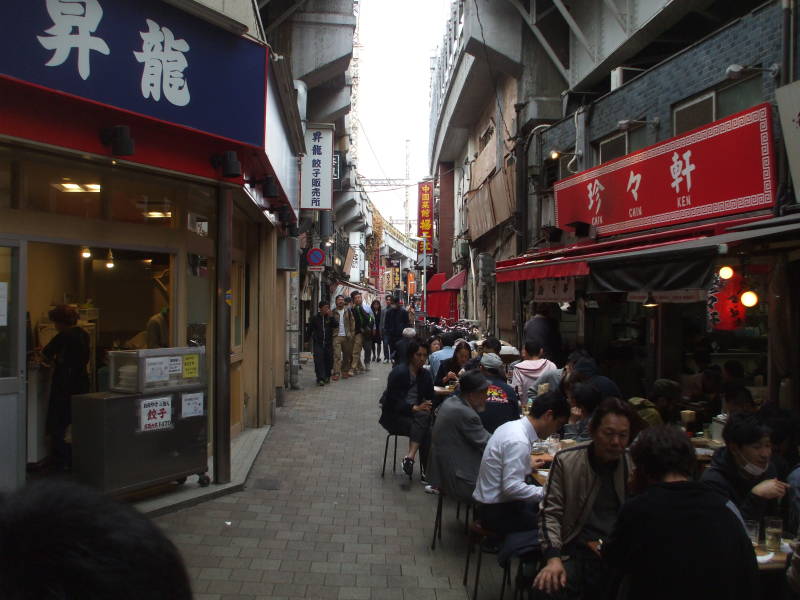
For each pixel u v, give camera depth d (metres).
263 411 10.17
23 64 4.70
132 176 6.29
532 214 14.60
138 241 6.50
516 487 4.18
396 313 17.94
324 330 15.25
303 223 16.97
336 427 10.34
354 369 17.22
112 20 5.28
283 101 9.24
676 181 8.32
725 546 2.48
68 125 5.20
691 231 7.43
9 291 5.40
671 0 9.43
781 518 3.77
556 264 8.66
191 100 6.00
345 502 6.55
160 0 5.65
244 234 9.88
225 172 6.41
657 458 2.76
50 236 5.70
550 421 4.25
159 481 6.04
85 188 6.09
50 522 0.82
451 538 5.65
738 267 6.58
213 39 6.20
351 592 4.50
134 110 5.48
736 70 7.20
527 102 14.98
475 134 23.88
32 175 5.63
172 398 6.17
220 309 6.75
